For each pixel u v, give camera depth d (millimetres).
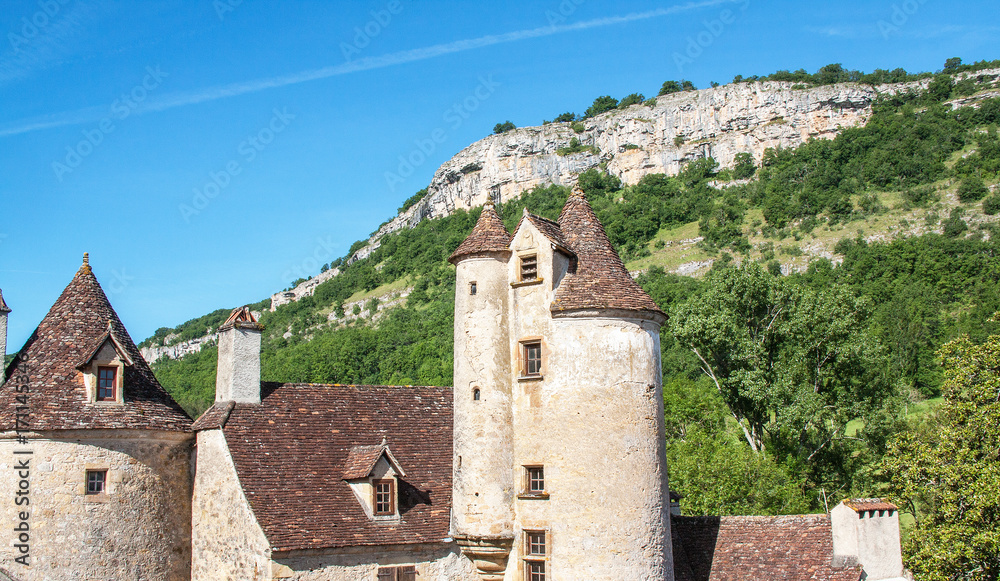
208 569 31172
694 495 45094
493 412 29766
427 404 37188
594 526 27828
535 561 28609
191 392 91500
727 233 196375
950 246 145250
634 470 28344
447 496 32656
